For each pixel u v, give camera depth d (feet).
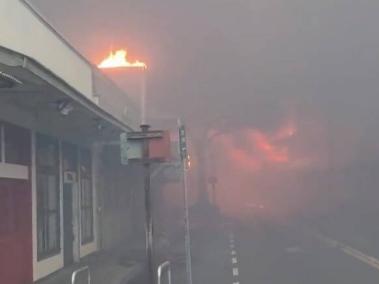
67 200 55.26
